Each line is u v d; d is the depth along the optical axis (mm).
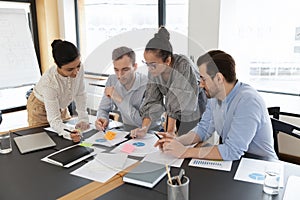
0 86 3158
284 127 1674
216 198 979
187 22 2709
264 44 2656
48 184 1106
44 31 3584
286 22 2516
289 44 2549
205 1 2512
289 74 2619
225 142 1309
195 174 1146
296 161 2400
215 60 1311
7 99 3453
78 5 3697
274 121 1706
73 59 1577
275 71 2674
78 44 3787
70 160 1284
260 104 1361
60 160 1281
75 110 1720
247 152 1390
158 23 3055
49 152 1420
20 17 3322
